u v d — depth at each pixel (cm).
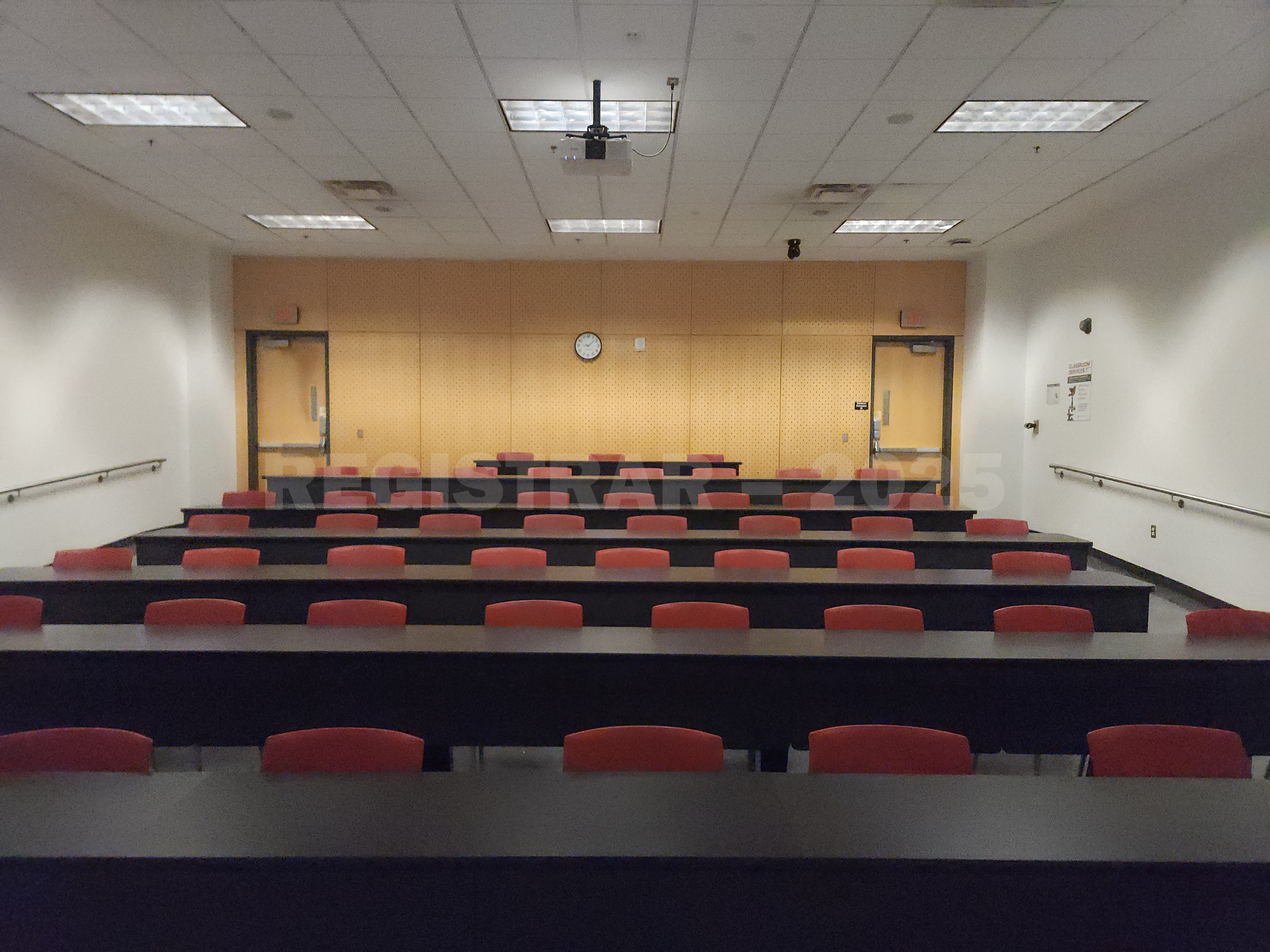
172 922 147
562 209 768
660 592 409
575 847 150
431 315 1048
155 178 669
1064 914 149
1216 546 620
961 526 669
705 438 1061
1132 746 213
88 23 400
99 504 774
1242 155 586
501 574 416
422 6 383
